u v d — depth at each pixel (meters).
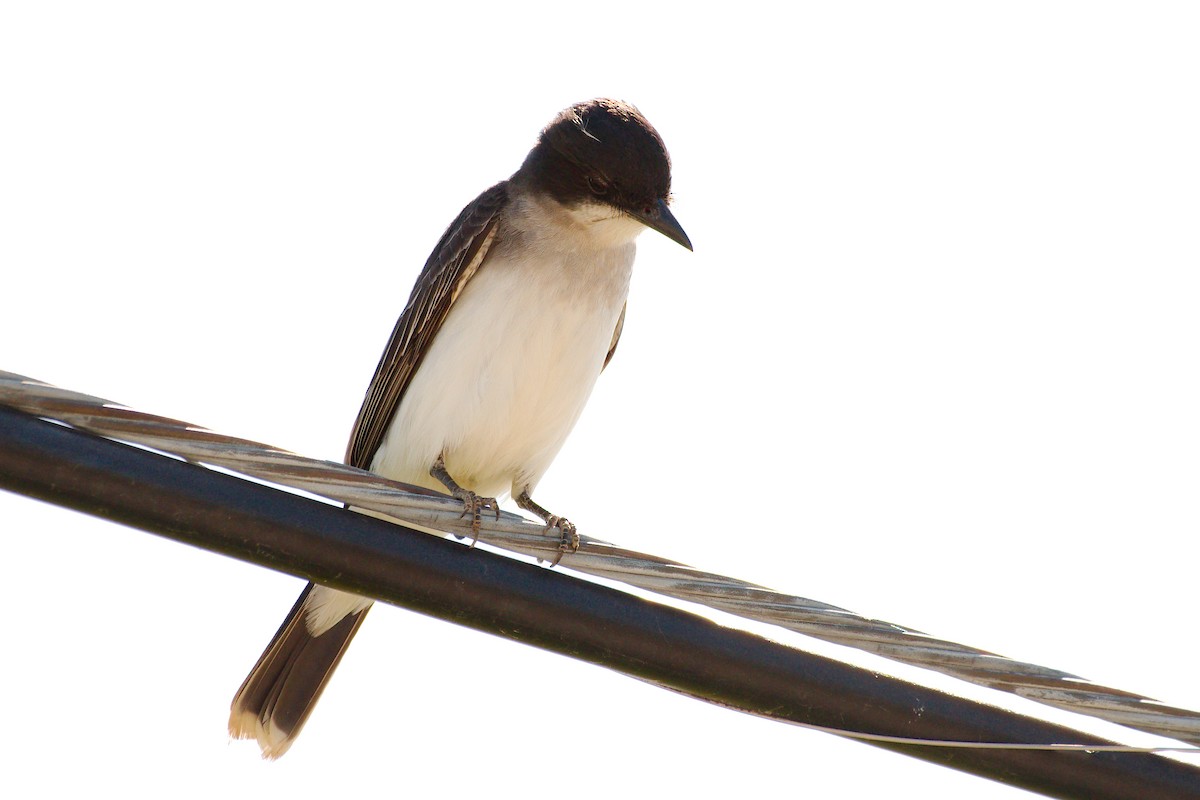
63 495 7.35
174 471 7.53
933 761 8.38
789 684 8.20
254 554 7.72
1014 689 7.96
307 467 7.67
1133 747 8.21
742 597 7.98
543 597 8.08
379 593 7.95
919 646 7.95
